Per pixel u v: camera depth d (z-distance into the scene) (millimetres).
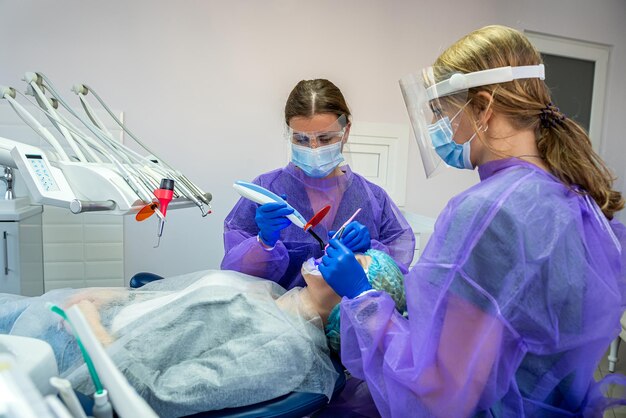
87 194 909
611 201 756
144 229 1998
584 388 728
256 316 986
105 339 849
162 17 1887
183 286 1159
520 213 657
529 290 644
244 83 2043
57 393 570
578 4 2602
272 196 1165
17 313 957
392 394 746
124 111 1890
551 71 2666
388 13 2250
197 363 877
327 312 1106
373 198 1440
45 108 1066
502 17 2473
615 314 673
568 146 744
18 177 1766
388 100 2312
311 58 2139
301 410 864
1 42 1713
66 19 1771
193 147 2010
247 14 2006
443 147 849
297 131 1247
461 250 674
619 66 2760
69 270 1915
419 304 714
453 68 787
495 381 654
